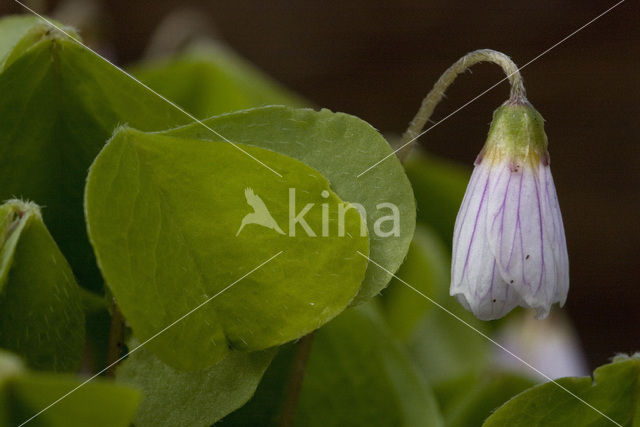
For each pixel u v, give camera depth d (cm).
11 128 9
